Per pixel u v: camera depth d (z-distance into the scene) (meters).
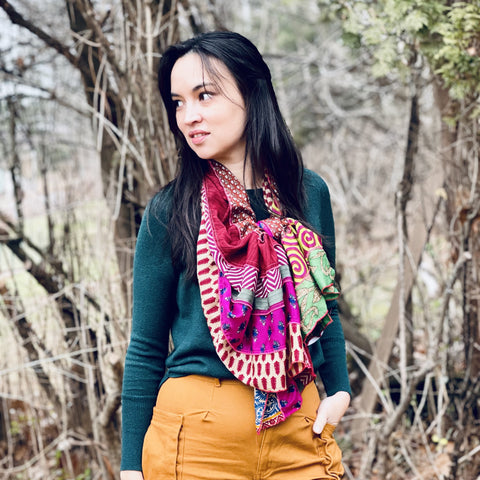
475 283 2.72
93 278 2.61
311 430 1.51
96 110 2.43
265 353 1.39
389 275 4.61
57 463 2.85
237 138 1.54
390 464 2.64
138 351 1.53
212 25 3.14
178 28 2.65
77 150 2.96
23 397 2.66
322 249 1.50
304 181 1.66
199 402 1.45
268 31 7.23
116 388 2.32
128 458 1.52
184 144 1.57
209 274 1.44
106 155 2.53
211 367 1.46
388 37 2.55
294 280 1.45
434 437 2.66
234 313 1.36
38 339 2.66
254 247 1.42
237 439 1.43
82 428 2.71
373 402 2.98
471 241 2.72
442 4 2.49
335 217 5.36
